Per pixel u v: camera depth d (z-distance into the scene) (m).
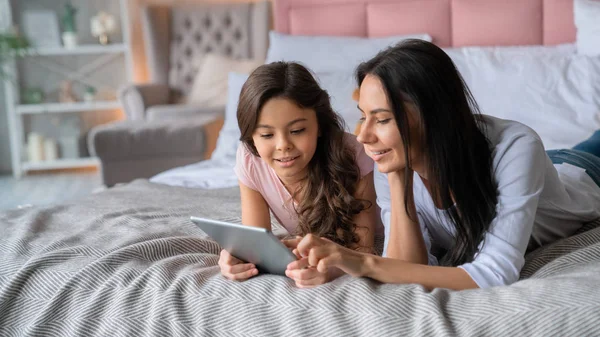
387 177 1.40
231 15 4.90
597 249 1.22
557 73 2.57
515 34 3.07
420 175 1.29
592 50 2.73
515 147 1.19
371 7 3.28
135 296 1.22
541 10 3.03
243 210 1.58
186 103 4.92
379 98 1.12
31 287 1.32
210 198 2.07
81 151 5.52
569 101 2.51
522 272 1.29
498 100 2.59
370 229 1.50
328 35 3.36
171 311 1.17
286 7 3.41
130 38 5.33
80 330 1.20
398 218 1.30
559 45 2.89
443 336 0.97
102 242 1.53
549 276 1.19
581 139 2.41
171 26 5.03
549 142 2.39
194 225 1.69
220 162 2.78
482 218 1.19
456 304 1.04
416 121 1.13
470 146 1.16
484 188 1.18
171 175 2.60
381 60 1.13
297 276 1.17
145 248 1.41
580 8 2.81
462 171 1.16
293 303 1.12
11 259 1.45
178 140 3.67
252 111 1.31
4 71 5.41
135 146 3.67
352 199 1.45
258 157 1.51
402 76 1.10
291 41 3.22
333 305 1.09
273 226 1.74
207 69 4.74
